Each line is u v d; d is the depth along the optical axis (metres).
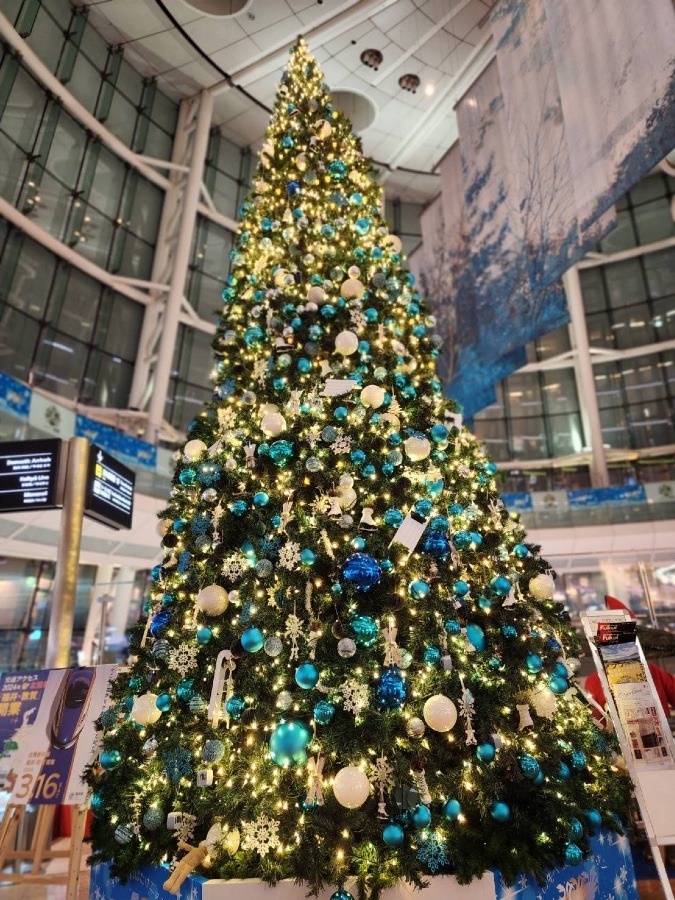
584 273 20.81
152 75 15.21
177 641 2.43
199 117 15.12
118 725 2.65
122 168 14.49
